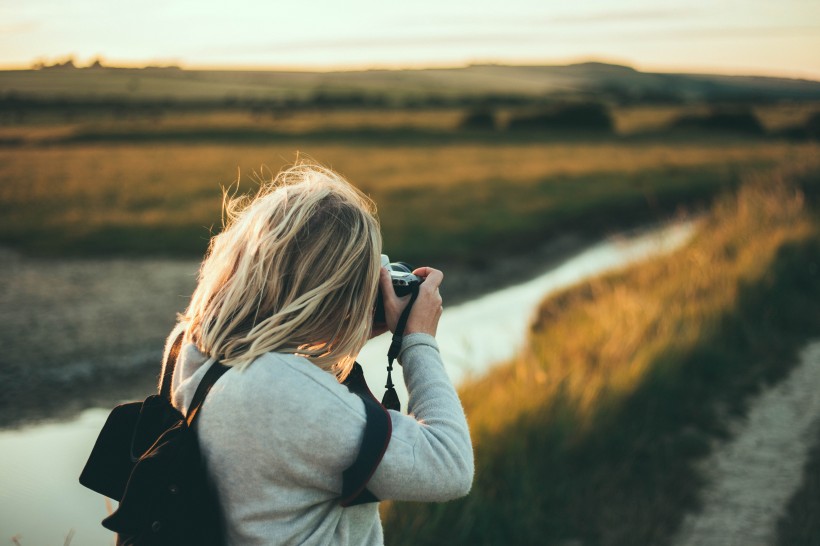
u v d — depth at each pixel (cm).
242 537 96
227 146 3956
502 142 4625
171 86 8375
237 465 94
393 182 2448
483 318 1055
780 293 653
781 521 339
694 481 377
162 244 1468
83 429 645
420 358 110
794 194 1010
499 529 317
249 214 107
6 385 748
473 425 380
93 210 1808
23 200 1941
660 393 461
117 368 818
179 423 99
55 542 361
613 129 5728
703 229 1001
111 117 5062
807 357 555
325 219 102
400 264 126
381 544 111
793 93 16150
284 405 93
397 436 97
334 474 95
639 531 329
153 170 2709
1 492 443
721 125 5747
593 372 491
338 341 104
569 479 367
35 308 1031
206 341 101
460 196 2175
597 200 2128
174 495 93
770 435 433
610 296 756
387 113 7231
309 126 5228
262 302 100
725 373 511
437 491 99
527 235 1689
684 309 614
